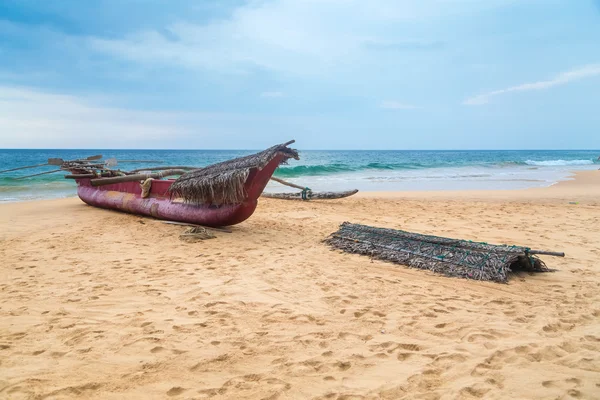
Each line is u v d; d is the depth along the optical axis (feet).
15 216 32.45
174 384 9.25
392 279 17.25
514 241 24.32
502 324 12.62
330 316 13.32
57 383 9.25
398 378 9.51
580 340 11.41
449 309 13.93
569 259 20.35
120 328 12.24
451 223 30.58
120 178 29.86
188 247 22.59
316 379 9.48
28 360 10.30
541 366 10.01
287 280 16.99
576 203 42.78
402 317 13.23
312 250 22.21
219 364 10.14
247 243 23.70
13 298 14.75
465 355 10.56
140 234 25.80
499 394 8.81
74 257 20.45
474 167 114.32
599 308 13.91
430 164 124.06
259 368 9.97
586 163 146.00
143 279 16.99
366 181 73.61
